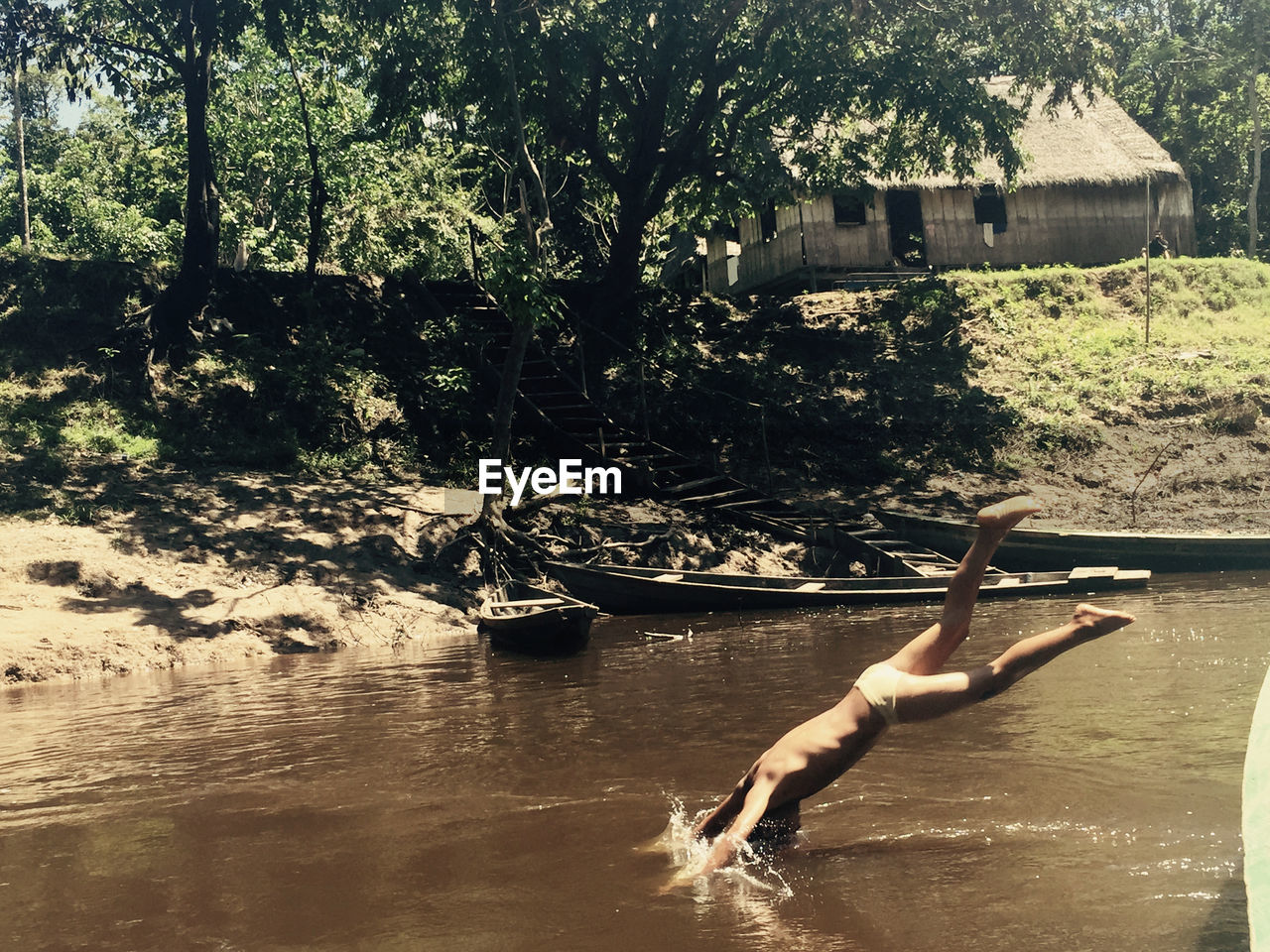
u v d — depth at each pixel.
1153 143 31.61
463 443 20.66
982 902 3.97
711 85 21.80
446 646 12.99
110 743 8.06
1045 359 25.09
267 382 20.20
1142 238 30.83
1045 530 17.20
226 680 11.02
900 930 3.78
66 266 21.14
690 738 7.11
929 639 4.50
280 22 19.42
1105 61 21.88
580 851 4.88
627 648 11.93
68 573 13.63
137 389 19.42
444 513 16.86
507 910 4.20
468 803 5.82
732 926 3.91
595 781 6.12
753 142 22.36
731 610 14.93
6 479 16.11
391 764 6.88
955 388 23.81
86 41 20.02
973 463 21.70
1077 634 4.13
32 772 7.21
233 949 3.98
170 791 6.47
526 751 7.02
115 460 17.47
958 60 21.70
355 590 14.51
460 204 26.48
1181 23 40.59
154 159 30.66
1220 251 40.69
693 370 23.84
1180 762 5.65
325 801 6.04
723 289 33.91
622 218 23.45
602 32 20.19
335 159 27.08
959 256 29.88
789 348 25.06
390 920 4.17
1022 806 5.09
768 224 30.42
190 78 20.08
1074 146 30.88
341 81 24.95
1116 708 6.99
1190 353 25.05
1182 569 16.23
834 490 20.67
